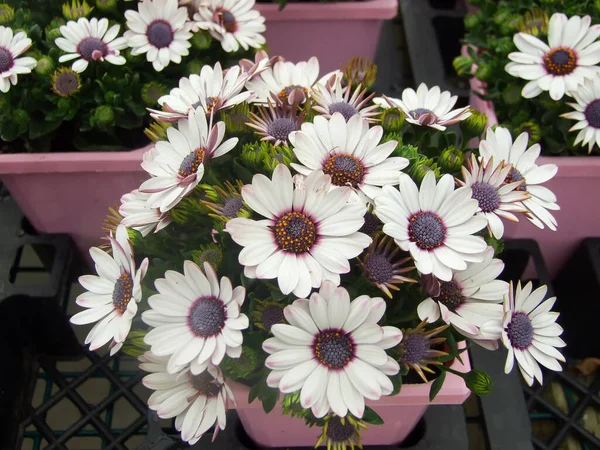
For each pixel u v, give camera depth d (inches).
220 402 10.3
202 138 11.1
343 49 22.3
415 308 11.2
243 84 12.0
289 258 9.9
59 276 17.1
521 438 15.2
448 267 10.0
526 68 16.1
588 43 15.7
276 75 13.7
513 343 10.6
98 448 19.0
